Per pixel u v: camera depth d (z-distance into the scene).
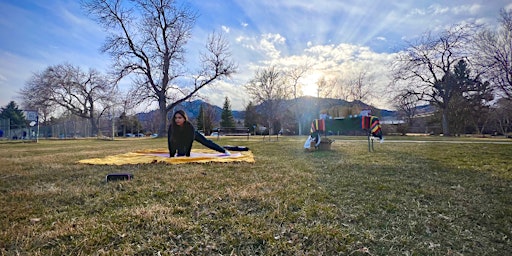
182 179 3.62
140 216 2.16
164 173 4.10
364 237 1.81
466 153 7.03
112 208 2.41
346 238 1.79
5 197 2.79
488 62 16.31
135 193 2.92
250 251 1.64
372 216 2.19
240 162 5.30
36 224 2.05
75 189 3.10
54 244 1.73
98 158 6.23
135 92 22.42
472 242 1.74
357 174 3.99
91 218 2.15
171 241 1.75
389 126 27.94
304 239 1.78
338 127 8.17
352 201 2.58
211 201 2.59
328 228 1.93
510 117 26.72
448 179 3.60
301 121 33.75
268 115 33.81
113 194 2.89
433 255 1.59
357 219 2.12
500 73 15.88
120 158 6.18
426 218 2.14
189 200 2.61
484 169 4.39
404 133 27.00
